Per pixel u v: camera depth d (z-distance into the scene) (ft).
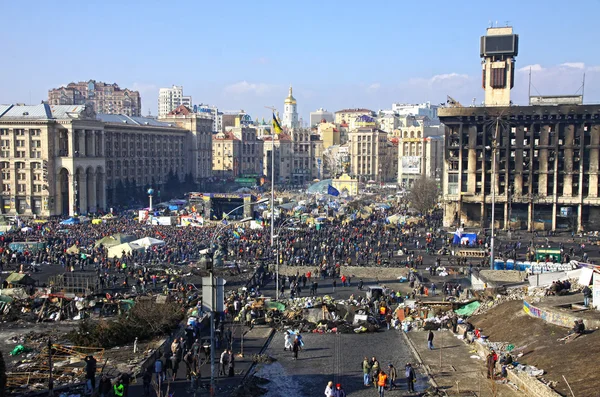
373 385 155.53
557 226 504.84
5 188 629.10
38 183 621.31
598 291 184.14
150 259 346.54
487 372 159.43
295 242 390.83
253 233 431.43
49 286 266.16
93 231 445.37
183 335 189.37
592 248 405.39
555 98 540.93
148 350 172.14
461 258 352.08
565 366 149.18
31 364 161.48
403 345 192.34
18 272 297.74
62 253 350.64
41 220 527.81
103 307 230.48
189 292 258.37
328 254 368.68
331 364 173.27
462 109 517.55
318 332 209.36
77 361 163.84
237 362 173.37
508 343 179.63
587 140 497.05
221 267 310.24
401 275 320.29
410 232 468.34
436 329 210.59
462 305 232.53
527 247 403.95
